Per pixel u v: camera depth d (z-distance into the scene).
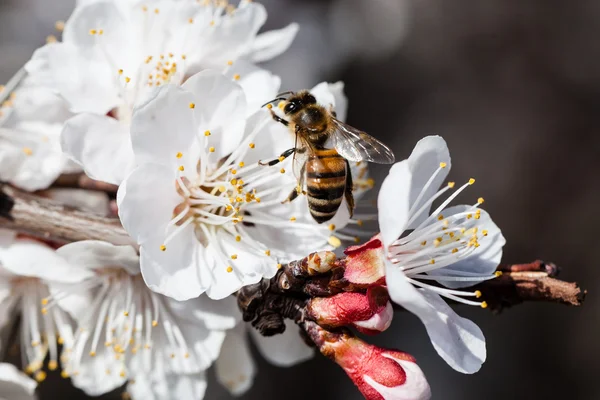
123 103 0.19
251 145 0.18
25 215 0.19
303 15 0.37
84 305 0.19
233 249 0.18
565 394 0.35
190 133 0.18
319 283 0.18
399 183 0.17
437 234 0.18
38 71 0.19
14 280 0.19
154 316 0.19
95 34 0.19
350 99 0.38
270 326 0.18
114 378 0.19
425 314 0.17
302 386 0.32
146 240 0.18
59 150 0.19
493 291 0.18
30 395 0.19
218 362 0.20
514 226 0.38
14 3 0.33
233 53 0.19
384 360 0.17
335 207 0.18
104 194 0.20
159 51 0.19
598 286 0.37
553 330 0.36
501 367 0.35
